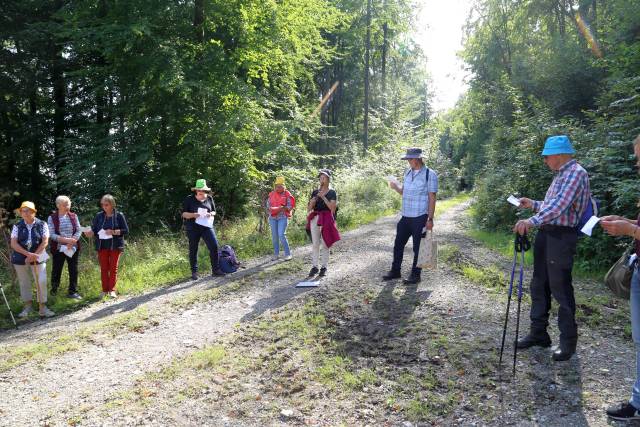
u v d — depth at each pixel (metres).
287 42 15.82
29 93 16.31
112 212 7.53
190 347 4.88
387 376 3.91
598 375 3.71
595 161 7.88
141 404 3.68
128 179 15.27
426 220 6.38
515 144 13.05
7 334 6.15
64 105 17.67
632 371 3.78
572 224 3.80
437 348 4.34
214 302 6.57
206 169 15.20
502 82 22.33
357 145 28.36
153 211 14.85
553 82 17.28
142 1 13.63
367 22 30.12
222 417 3.44
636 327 3.05
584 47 16.91
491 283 6.48
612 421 3.08
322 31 30.03
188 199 8.28
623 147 8.06
